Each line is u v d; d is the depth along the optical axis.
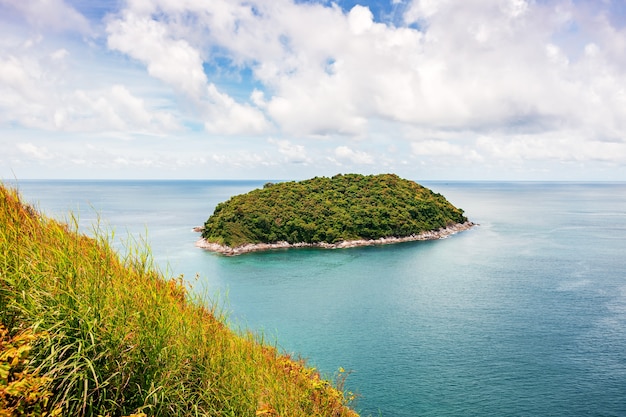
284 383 7.32
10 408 3.41
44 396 3.62
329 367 41.59
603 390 36.62
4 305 4.21
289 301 65.38
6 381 3.50
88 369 4.16
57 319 4.24
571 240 123.06
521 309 59.25
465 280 77.56
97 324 4.36
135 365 4.57
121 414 4.18
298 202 139.12
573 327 51.75
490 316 56.91
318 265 94.06
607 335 49.03
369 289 72.88
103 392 4.20
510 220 183.00
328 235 122.00
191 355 5.22
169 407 4.56
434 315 58.06
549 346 46.19
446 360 43.19
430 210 146.75
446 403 34.66
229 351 6.10
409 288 73.12
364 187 158.38
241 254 106.50
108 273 5.00
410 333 51.28
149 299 5.16
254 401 5.85
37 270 4.50
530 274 80.19
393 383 38.16
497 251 107.06
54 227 5.30
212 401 5.16
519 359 43.09
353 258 102.38
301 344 47.97
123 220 160.38
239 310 60.25
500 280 76.44
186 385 5.02
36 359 4.04
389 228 130.00
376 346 47.28
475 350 45.69
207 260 95.56
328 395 8.44
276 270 88.38
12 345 3.63
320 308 61.78
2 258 4.44
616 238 126.00
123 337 4.52
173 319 5.29
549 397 35.50
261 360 7.50
